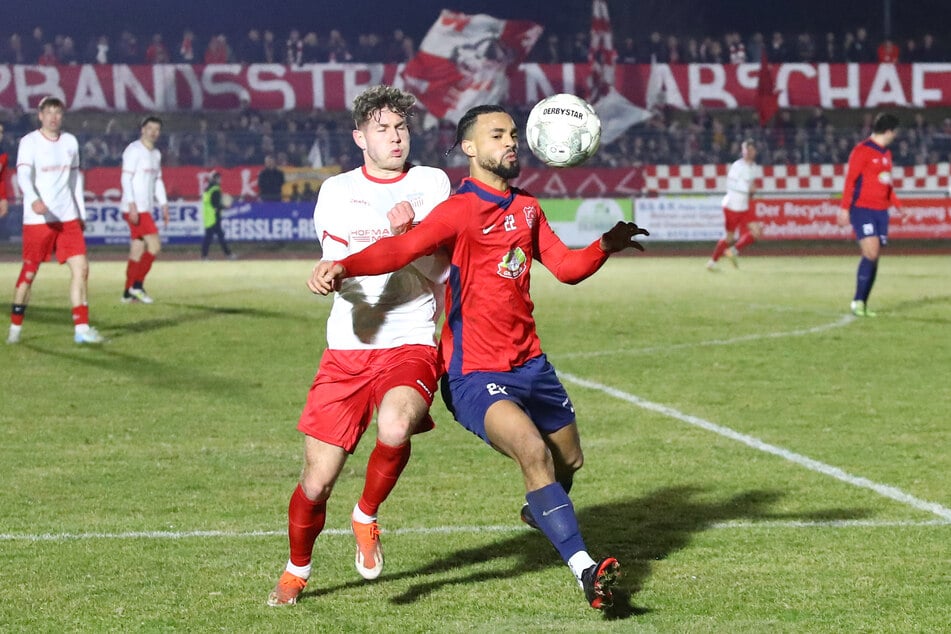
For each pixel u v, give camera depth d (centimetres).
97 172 4847
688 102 5572
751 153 3862
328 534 923
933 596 763
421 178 783
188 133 4966
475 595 770
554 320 2472
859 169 2473
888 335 2216
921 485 1085
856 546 884
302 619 721
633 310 2666
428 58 5331
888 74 5644
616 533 925
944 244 5238
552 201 4988
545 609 740
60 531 930
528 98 5366
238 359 1930
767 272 3856
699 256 4738
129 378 1741
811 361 1900
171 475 1134
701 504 1019
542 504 703
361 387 755
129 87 5362
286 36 6425
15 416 1447
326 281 682
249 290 3166
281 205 4944
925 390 1630
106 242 4866
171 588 784
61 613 730
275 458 1212
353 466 1179
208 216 4588
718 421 1409
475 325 760
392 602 756
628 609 739
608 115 5378
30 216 2064
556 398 781
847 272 3838
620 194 5109
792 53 6050
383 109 768
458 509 1002
